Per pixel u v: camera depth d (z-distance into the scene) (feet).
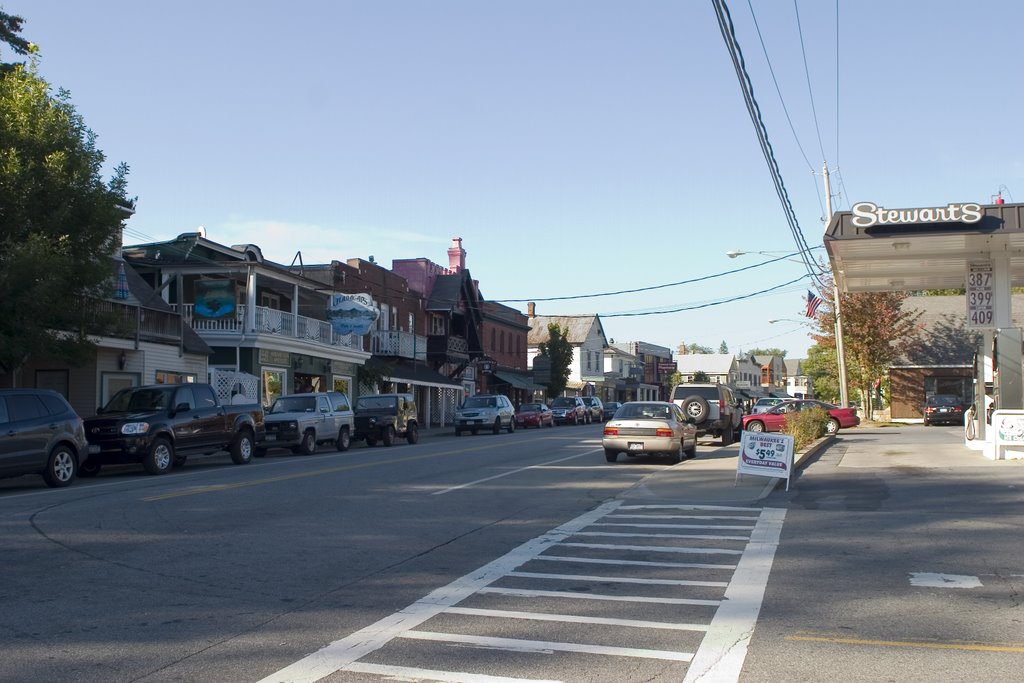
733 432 107.76
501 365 208.33
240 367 116.47
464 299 183.21
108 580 29.19
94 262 66.54
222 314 108.47
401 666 20.35
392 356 153.99
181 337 103.40
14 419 55.06
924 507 44.75
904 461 69.92
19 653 21.44
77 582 28.91
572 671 19.98
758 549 34.65
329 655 21.20
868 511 43.93
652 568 31.24
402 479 60.08
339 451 96.99
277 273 120.16
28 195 62.13
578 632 23.15
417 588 28.22
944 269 83.71
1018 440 67.87
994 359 76.54
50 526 39.65
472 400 141.38
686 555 33.58
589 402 201.67
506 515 43.86
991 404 81.30
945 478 56.49
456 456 81.87
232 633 23.15
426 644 22.08
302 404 94.07
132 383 96.99
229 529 39.06
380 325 155.22
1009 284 75.77
